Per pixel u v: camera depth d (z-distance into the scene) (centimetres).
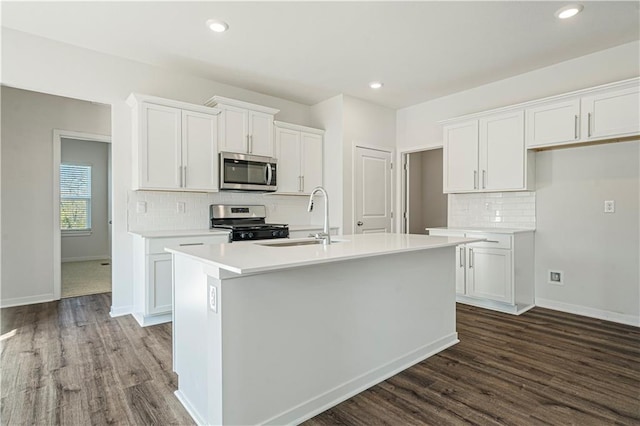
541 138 341
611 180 327
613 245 327
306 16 266
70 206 709
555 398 199
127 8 257
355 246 216
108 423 176
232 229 363
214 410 162
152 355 254
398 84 411
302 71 374
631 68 311
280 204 459
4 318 338
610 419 179
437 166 661
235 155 376
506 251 351
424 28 284
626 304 320
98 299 410
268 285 173
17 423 176
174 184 341
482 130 388
